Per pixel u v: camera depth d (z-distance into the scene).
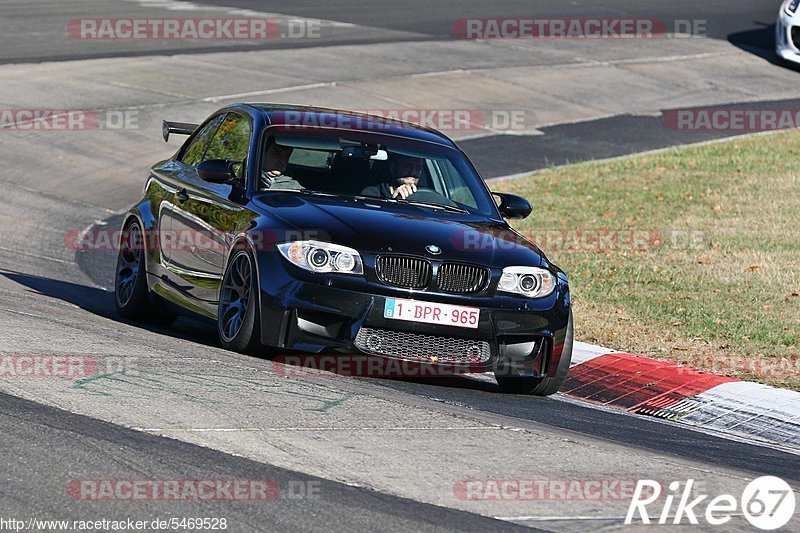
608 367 32.72
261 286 27.70
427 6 111.25
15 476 18.50
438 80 84.62
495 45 96.81
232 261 29.14
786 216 56.12
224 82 78.94
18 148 62.22
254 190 30.20
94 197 56.38
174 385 24.44
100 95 73.38
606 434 25.91
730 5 116.88
